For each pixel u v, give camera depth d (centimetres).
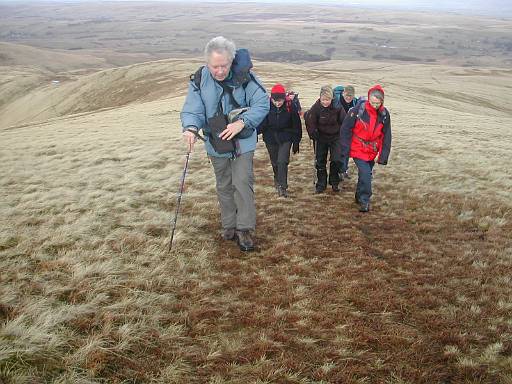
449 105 5828
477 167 1502
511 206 1059
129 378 425
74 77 13100
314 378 447
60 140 2219
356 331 525
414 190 1184
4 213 835
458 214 999
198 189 1116
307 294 610
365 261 721
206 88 652
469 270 704
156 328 502
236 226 754
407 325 548
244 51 652
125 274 621
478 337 525
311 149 1717
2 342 431
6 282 564
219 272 666
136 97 7619
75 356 434
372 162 995
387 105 3984
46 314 491
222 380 430
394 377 452
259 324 534
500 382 453
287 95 1069
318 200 1077
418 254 762
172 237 720
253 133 685
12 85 11575
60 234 726
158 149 1706
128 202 953
